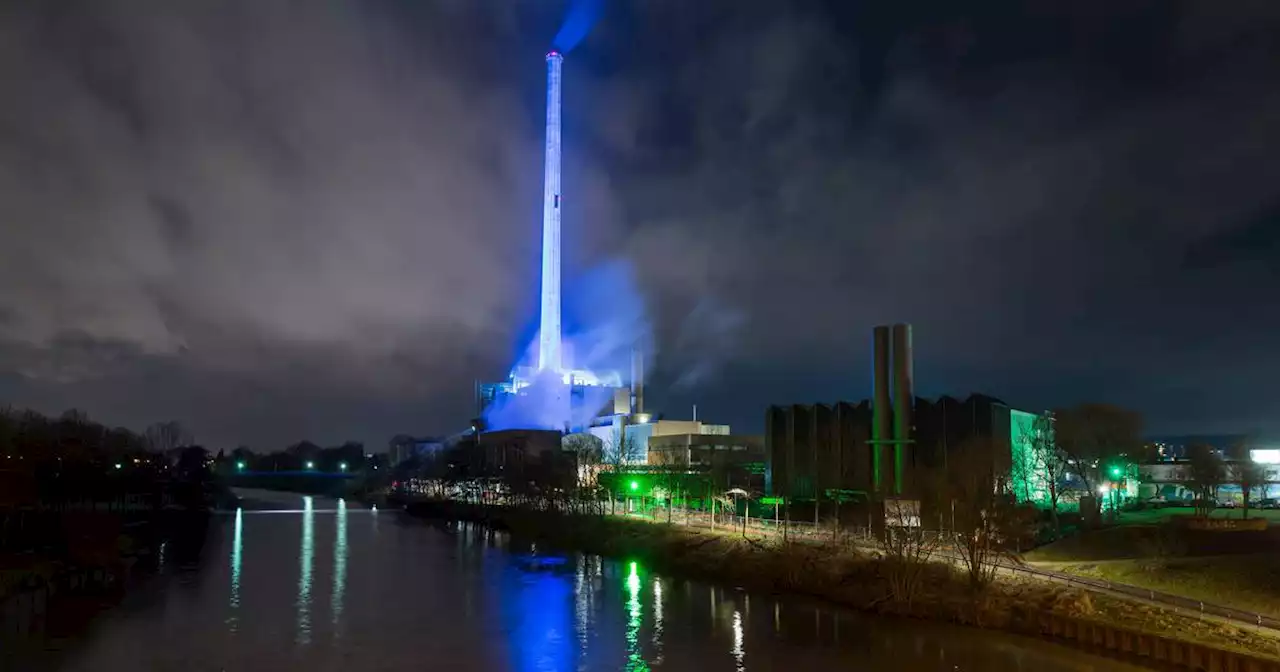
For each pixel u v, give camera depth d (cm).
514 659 8869
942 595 10031
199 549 17850
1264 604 8656
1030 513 12725
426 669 8550
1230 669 7219
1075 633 8575
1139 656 7988
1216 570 9719
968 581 10169
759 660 8569
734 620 10200
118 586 13012
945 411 15075
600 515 18950
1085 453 14375
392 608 11369
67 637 9669
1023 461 14288
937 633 9244
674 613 10688
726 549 13688
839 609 10531
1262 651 7281
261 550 17675
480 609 11238
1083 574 10156
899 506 11062
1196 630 7931
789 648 8950
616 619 10475
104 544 15150
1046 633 8831
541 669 8525
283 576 14075
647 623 10212
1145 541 11388
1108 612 8669
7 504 15738
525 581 13388
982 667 8038
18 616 10719
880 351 15512
